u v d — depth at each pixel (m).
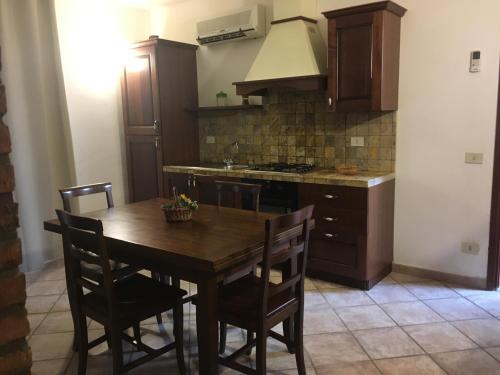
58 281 3.74
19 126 3.83
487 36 3.13
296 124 4.19
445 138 3.40
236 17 4.33
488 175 3.25
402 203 3.67
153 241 2.07
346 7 3.57
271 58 3.91
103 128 4.72
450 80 3.32
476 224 3.35
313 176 3.46
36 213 4.00
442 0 3.27
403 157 3.61
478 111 3.23
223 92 4.67
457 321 2.86
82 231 2.05
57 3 4.17
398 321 2.87
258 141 4.51
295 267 2.35
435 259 3.57
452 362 2.39
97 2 4.54
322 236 3.50
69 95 4.37
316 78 3.54
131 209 2.87
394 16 3.35
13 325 0.83
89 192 2.93
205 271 1.79
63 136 4.29
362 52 3.32
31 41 3.85
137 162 4.77
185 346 2.64
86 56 4.48
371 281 3.42
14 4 3.74
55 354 2.58
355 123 3.82
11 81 3.74
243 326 1.98
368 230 3.28
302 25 3.79
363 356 2.47
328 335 2.71
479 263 3.37
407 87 3.51
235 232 2.22
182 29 4.95
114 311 2.03
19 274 0.83
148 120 4.57
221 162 4.83
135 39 5.01
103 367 2.44
